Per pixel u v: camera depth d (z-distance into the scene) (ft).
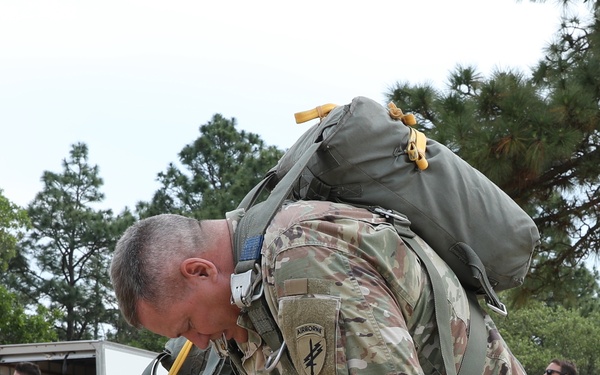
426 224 7.70
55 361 37.19
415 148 7.72
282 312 6.91
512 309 35.99
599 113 29.81
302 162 7.60
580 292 36.88
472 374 7.45
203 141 117.19
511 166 30.50
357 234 7.00
